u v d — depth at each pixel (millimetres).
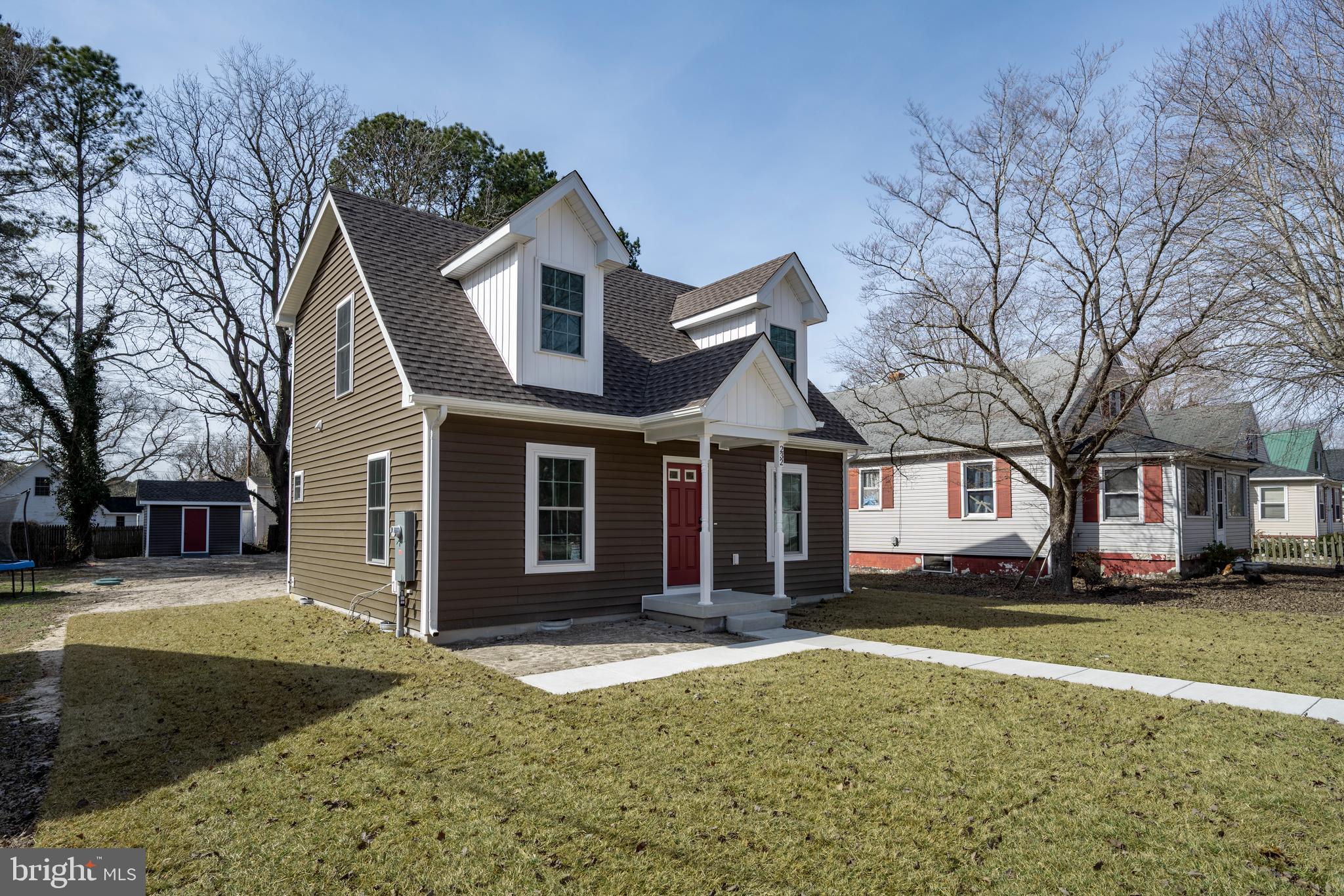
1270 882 3451
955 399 21000
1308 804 4312
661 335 14609
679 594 12156
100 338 27328
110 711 6234
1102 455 18641
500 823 4074
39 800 4457
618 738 5508
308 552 14406
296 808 4258
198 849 3762
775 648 9383
